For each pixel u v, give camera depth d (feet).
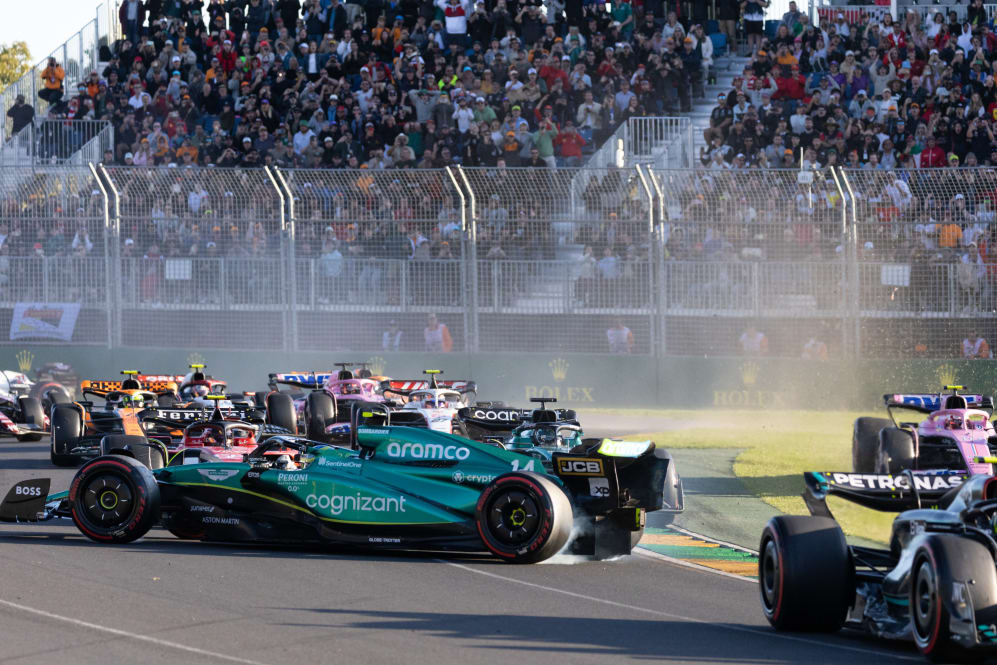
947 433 173.37
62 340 344.69
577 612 109.09
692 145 388.16
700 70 429.38
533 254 334.24
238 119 426.92
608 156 396.37
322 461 147.23
